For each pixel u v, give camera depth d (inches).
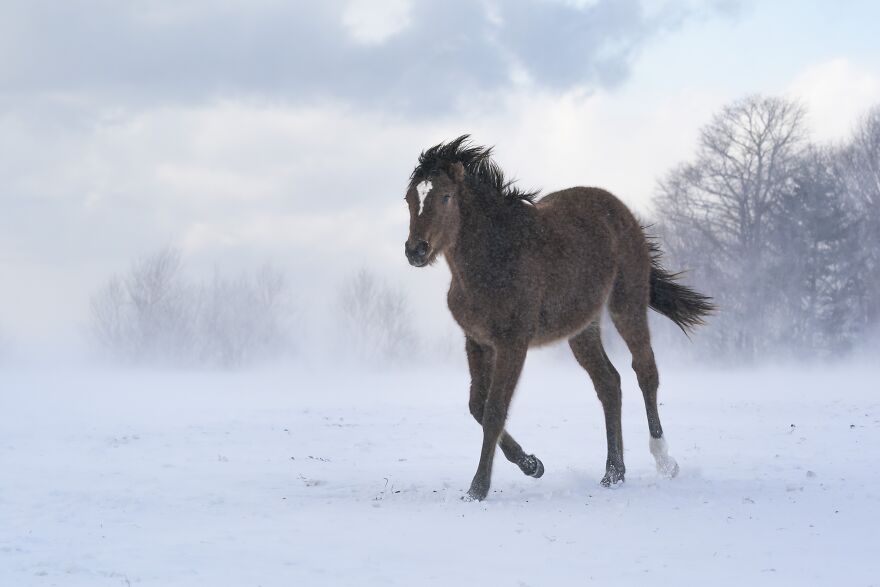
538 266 362.0
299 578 205.0
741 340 2016.5
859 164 2070.6
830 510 289.7
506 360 352.5
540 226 372.2
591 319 394.6
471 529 266.8
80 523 284.5
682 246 2027.6
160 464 464.1
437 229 345.7
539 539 249.9
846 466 407.8
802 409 829.8
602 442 576.7
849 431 599.5
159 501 331.9
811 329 2017.7
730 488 345.1
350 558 226.2
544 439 596.1
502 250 353.1
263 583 200.8
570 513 294.4
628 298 417.1
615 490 352.8
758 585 195.6
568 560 222.2
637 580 200.8
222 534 261.9
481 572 209.8
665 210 2058.3
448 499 330.6
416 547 239.8
